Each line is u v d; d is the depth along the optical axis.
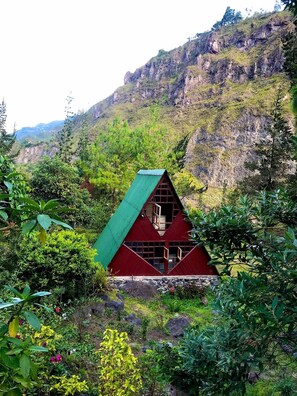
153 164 31.55
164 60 146.38
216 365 4.28
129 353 6.59
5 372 2.32
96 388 6.93
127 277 15.64
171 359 6.37
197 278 16.19
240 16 146.62
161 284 15.68
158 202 16.08
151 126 32.88
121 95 146.12
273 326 3.43
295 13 5.93
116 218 18.94
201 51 133.00
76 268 11.42
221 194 73.19
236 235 4.84
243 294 3.80
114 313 11.84
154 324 11.62
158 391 7.23
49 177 22.27
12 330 2.23
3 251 11.11
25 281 10.77
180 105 109.62
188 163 85.94
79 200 23.89
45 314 9.56
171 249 17.70
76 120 148.88
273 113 30.88
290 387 6.75
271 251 4.54
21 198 2.06
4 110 68.75
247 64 109.12
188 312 13.39
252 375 8.24
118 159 30.86
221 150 86.06
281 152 28.91
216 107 99.81
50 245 11.53
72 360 7.70
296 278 3.68
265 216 5.02
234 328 4.05
